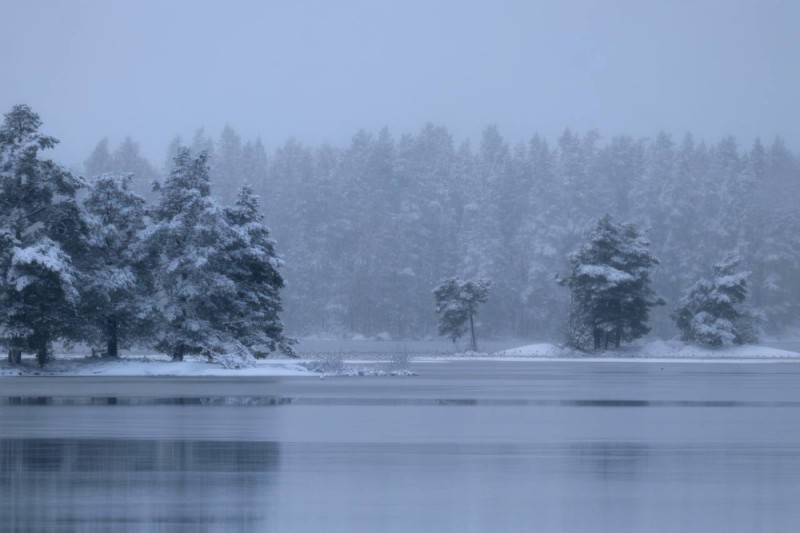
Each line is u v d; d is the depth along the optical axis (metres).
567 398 53.28
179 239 92.06
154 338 93.44
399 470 26.55
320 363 88.44
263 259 96.25
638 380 75.12
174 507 21.47
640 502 22.25
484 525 19.95
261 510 21.23
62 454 29.16
